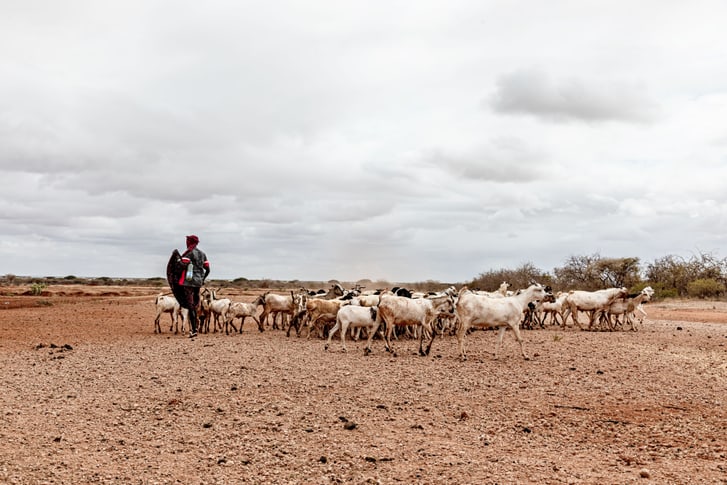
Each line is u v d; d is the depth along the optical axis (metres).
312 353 16.39
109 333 22.69
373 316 16.88
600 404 10.73
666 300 44.66
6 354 16.48
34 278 115.06
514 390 11.73
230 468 7.52
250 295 51.81
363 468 7.49
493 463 7.68
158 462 7.73
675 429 9.28
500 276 54.78
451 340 20.23
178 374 13.16
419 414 10.01
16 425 9.30
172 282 21.88
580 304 23.77
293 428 9.20
